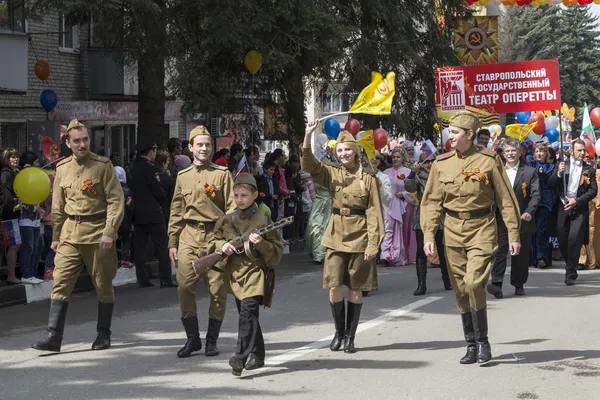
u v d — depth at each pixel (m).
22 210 12.33
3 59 18.08
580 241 13.43
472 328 8.35
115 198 8.89
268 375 7.85
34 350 9.09
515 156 12.35
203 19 15.34
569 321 10.34
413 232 16.33
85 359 8.62
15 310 11.64
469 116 8.20
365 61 20.30
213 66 17.77
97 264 8.94
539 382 7.59
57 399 7.20
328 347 8.99
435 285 13.51
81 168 8.90
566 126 21.94
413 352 8.74
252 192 7.81
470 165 8.17
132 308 11.59
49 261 13.06
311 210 16.28
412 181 12.49
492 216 8.22
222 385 7.53
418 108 23.14
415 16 22.00
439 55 22.61
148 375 7.92
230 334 9.76
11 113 21.59
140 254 13.55
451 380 7.65
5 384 7.71
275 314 10.95
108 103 23.73
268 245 7.75
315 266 15.89
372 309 11.30
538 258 15.62
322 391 7.31
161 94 16.44
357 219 8.58
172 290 13.26
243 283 7.79
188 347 8.63
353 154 8.58
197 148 8.62
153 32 15.23
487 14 24.95
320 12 16.31
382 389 7.36
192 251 8.54
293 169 20.17
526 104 17.48
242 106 20.73
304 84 21.42
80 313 11.32
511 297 12.23
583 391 7.32
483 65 17.58
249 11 15.50
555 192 14.54
